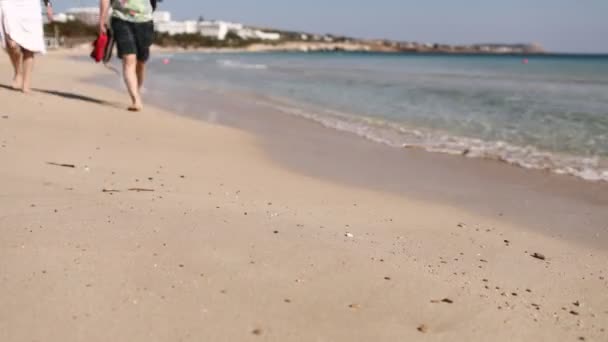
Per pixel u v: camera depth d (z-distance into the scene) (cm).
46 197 336
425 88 1680
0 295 214
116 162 464
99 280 233
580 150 696
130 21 756
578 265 317
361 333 213
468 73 2886
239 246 286
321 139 737
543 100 1324
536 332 228
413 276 272
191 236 293
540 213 428
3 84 841
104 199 346
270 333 207
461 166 598
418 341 212
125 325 203
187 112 921
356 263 279
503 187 510
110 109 751
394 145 714
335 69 3131
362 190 477
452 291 259
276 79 1998
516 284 280
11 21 741
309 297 238
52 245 261
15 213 300
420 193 479
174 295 227
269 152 616
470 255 321
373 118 987
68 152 473
